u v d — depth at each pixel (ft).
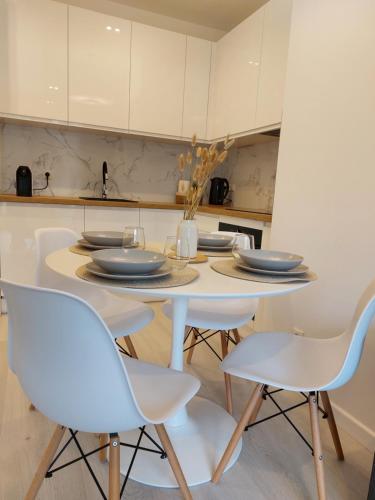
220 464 4.02
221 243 5.34
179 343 4.65
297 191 6.27
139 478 4.03
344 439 4.98
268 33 7.98
